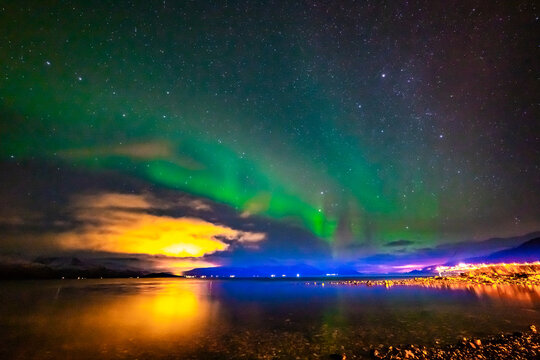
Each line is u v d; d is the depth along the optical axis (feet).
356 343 43.73
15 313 79.87
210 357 38.37
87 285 252.83
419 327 53.26
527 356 34.45
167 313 78.13
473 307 74.49
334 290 151.74
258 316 71.41
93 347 43.73
